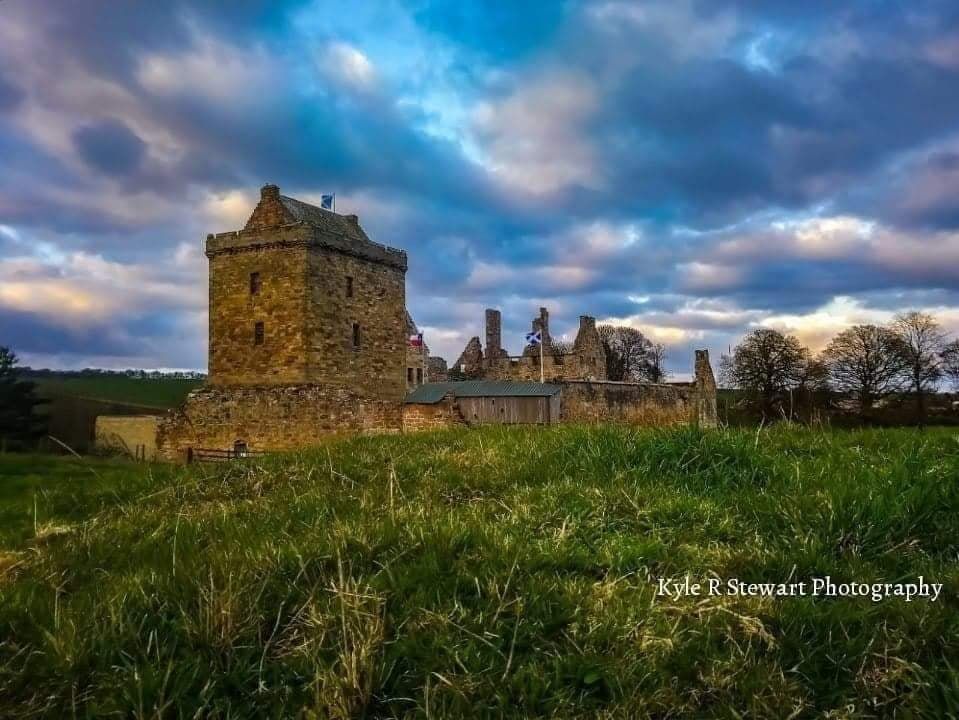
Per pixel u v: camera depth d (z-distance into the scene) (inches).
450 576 211.5
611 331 3809.1
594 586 202.7
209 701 159.2
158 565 232.2
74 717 153.9
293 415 1567.4
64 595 223.9
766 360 2449.6
